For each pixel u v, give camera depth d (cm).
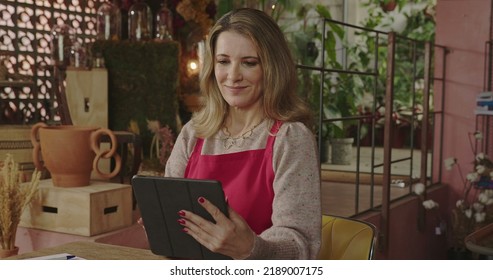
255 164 178
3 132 424
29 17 542
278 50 179
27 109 543
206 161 185
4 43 524
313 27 784
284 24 776
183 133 195
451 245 658
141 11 560
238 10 182
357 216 473
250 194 176
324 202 526
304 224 164
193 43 588
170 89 536
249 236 148
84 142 329
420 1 793
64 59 524
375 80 511
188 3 583
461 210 618
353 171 687
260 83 179
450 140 666
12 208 312
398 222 544
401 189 620
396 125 828
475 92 652
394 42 500
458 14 656
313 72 758
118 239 334
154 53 536
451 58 662
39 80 551
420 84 806
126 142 411
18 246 341
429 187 634
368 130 835
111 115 548
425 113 600
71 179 332
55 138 325
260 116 183
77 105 526
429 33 794
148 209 157
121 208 340
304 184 168
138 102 541
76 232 324
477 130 650
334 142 741
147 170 514
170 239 158
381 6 806
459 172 662
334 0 797
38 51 551
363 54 815
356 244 191
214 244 147
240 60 177
